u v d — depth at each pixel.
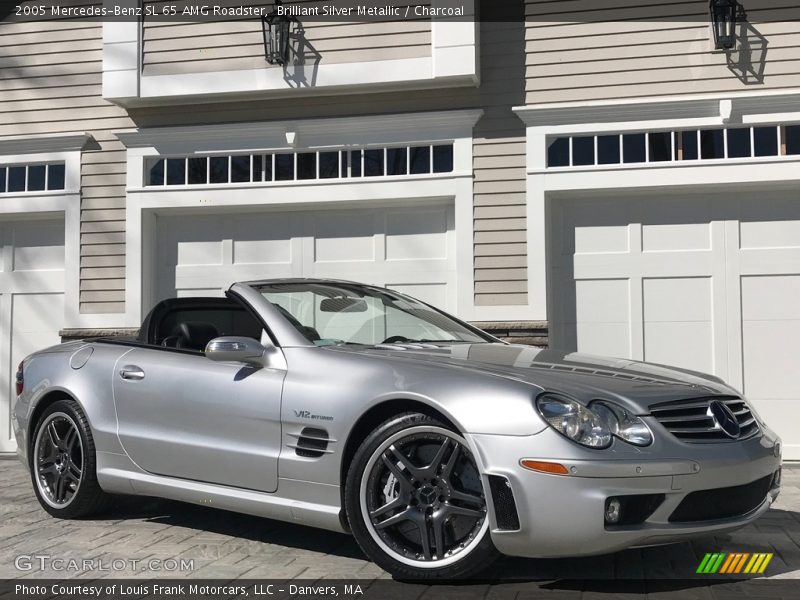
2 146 8.21
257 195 7.72
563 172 7.14
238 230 7.97
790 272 6.95
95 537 4.38
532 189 7.18
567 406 3.27
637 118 7.04
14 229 8.32
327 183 7.59
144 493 4.43
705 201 7.11
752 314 6.99
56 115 8.20
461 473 3.42
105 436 4.55
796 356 6.91
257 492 3.97
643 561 3.81
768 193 7.02
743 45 6.95
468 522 3.40
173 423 4.28
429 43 7.34
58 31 8.25
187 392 4.23
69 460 4.79
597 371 3.67
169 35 7.83
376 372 3.69
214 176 7.89
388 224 7.67
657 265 7.15
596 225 7.29
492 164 7.30
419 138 7.45
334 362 3.85
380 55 7.41
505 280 7.21
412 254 7.61
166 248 8.09
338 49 7.48
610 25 7.18
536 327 7.09
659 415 3.36
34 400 4.94
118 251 7.95
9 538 4.37
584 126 7.13
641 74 7.11
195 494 4.17
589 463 3.16
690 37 7.04
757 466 3.48
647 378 3.63
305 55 7.53
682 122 6.96
